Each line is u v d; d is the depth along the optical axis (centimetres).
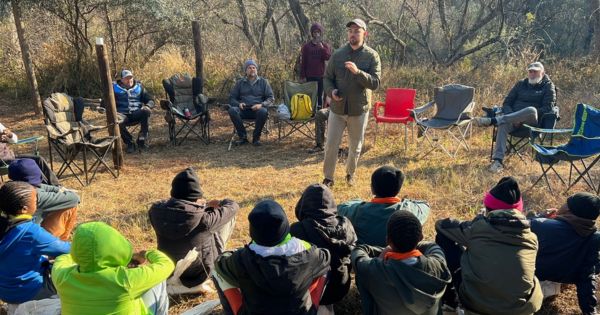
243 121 793
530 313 297
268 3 1304
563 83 1003
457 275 332
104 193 596
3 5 916
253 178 643
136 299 266
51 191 384
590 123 574
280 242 265
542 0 1351
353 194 573
